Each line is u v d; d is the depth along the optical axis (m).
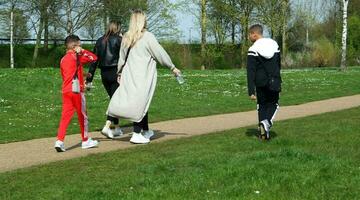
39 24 49.09
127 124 12.49
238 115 14.27
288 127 10.95
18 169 7.54
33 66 49.75
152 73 9.59
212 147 8.79
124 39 9.64
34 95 19.00
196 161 7.54
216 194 5.98
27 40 53.22
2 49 52.06
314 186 6.24
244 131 10.71
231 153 8.19
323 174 6.68
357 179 6.46
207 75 31.36
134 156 8.21
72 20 47.72
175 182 6.46
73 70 9.00
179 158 7.79
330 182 6.38
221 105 16.59
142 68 9.51
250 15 53.28
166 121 13.10
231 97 18.95
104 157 8.20
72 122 12.71
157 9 49.41
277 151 7.88
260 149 8.57
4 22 50.88
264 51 9.09
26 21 50.53
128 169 7.32
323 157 7.56
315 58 53.06
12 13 48.53
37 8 47.84
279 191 6.08
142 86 9.48
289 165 7.09
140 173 7.02
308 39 57.97
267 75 9.18
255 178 6.54
